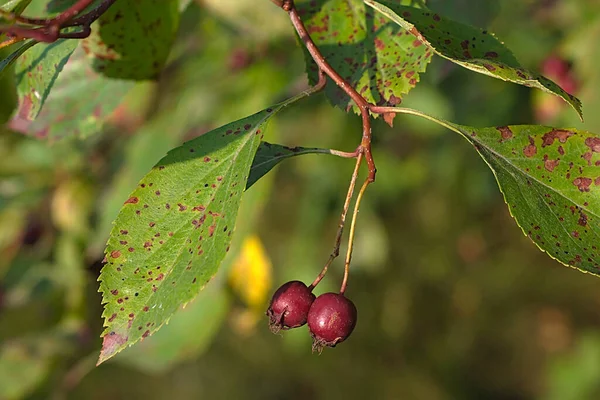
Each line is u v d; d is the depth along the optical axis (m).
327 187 0.76
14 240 0.62
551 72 0.54
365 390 1.07
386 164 0.76
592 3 0.55
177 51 0.57
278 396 1.10
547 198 0.35
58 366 0.59
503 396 1.14
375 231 0.77
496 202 0.97
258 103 0.56
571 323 1.15
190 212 0.34
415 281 0.98
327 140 0.74
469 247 1.01
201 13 0.57
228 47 0.58
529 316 1.14
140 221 0.34
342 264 0.79
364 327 1.00
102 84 0.43
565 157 0.35
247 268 0.54
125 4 0.40
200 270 0.34
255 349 1.08
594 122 0.53
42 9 0.38
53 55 0.36
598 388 1.00
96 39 0.41
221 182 0.34
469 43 0.36
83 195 0.58
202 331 0.51
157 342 0.52
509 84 0.65
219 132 0.35
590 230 0.35
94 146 0.59
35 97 0.37
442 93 0.66
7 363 0.58
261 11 0.51
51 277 0.62
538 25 0.63
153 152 0.55
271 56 0.58
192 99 0.57
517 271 1.07
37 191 0.61
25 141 0.59
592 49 0.53
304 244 0.77
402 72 0.37
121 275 0.34
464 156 0.79
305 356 1.07
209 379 1.11
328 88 0.37
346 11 0.38
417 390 1.06
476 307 1.07
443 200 0.90
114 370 1.11
